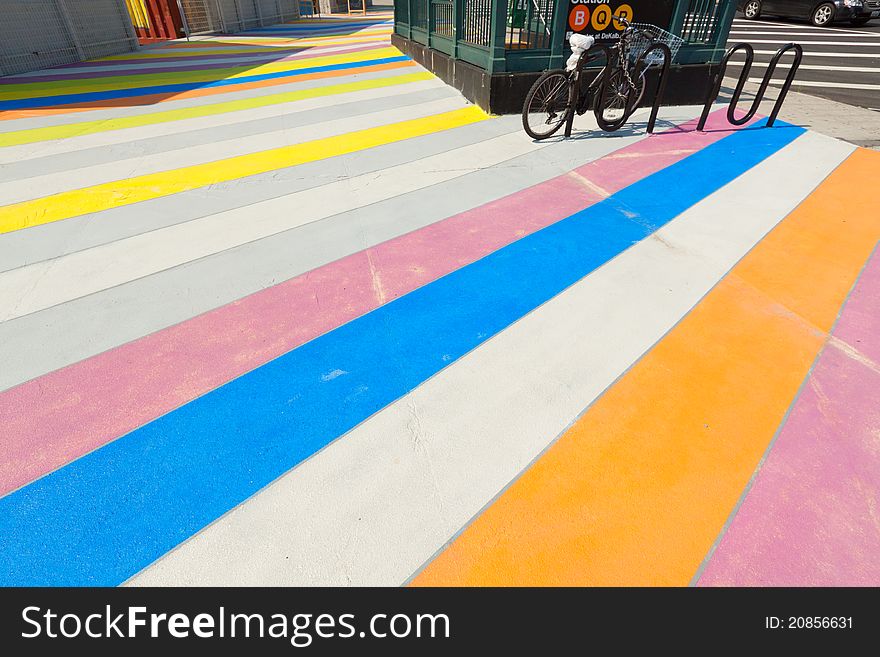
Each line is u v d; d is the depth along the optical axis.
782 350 2.50
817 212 3.94
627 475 1.89
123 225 3.83
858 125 6.21
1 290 3.03
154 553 1.64
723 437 2.04
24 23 9.67
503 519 1.74
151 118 6.57
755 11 19.11
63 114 6.70
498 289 3.02
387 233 3.69
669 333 2.63
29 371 2.39
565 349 2.53
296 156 5.25
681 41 6.17
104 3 11.82
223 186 4.53
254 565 1.61
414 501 1.80
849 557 1.61
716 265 3.25
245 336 2.62
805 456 1.94
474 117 6.54
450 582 1.58
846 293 2.95
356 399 2.23
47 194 4.34
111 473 1.89
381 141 5.68
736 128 6.06
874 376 2.33
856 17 16.58
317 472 1.90
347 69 9.70
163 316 2.79
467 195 4.30
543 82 5.20
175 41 15.32
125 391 2.27
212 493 1.82
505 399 2.23
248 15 19.30
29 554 1.63
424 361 2.45
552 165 4.94
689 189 4.38
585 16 6.24
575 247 3.47
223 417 2.13
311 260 3.34
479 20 6.66
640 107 6.98
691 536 1.68
